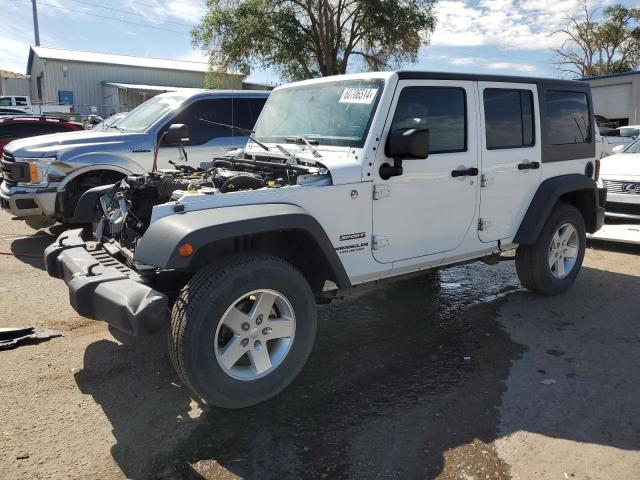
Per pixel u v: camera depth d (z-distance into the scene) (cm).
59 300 529
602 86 2545
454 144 434
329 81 441
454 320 490
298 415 335
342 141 397
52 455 293
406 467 286
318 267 377
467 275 627
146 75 3753
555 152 518
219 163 467
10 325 464
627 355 418
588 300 540
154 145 768
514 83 477
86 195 483
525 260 527
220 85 2770
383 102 388
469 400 352
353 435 314
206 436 312
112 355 412
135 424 323
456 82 430
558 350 427
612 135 1527
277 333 339
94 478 276
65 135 803
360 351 426
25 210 720
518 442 308
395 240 404
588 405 346
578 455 297
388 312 510
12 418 327
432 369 396
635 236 714
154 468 284
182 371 308
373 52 2789
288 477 279
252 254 332
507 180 473
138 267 350
